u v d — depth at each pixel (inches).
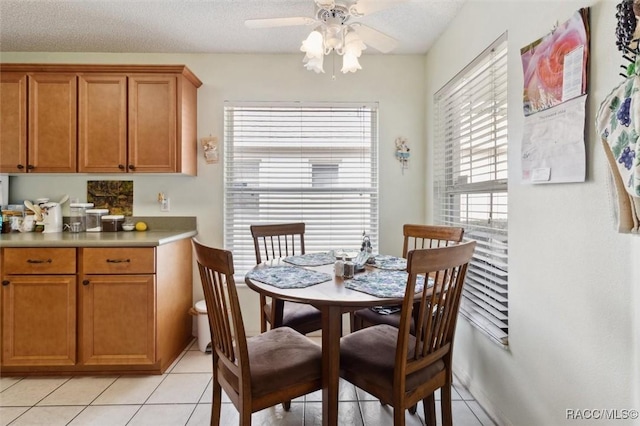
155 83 94.1
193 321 109.0
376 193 112.2
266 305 81.3
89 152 93.3
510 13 62.7
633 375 39.6
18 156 92.5
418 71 110.7
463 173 88.0
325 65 110.2
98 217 102.8
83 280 82.0
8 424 66.3
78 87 92.7
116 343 82.7
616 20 40.9
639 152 34.0
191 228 108.0
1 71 91.7
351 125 111.5
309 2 80.6
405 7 83.1
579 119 46.1
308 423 67.1
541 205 54.5
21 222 101.0
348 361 54.6
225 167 109.5
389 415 69.8
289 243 112.0
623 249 40.6
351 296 50.6
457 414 69.5
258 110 110.3
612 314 42.1
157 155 94.3
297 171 111.0
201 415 69.3
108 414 69.4
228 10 84.1
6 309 81.5
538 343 55.1
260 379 49.4
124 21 88.6
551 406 52.2
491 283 70.7
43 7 81.8
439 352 53.1
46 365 82.0
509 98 63.2
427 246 107.7
